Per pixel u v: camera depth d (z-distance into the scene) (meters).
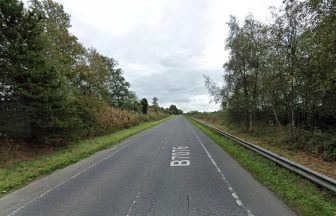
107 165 11.52
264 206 6.07
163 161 12.12
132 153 14.78
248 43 21.16
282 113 20.88
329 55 10.41
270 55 15.52
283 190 7.18
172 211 5.80
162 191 7.36
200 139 22.12
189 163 11.53
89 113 23.44
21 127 13.91
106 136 24.09
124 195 7.07
